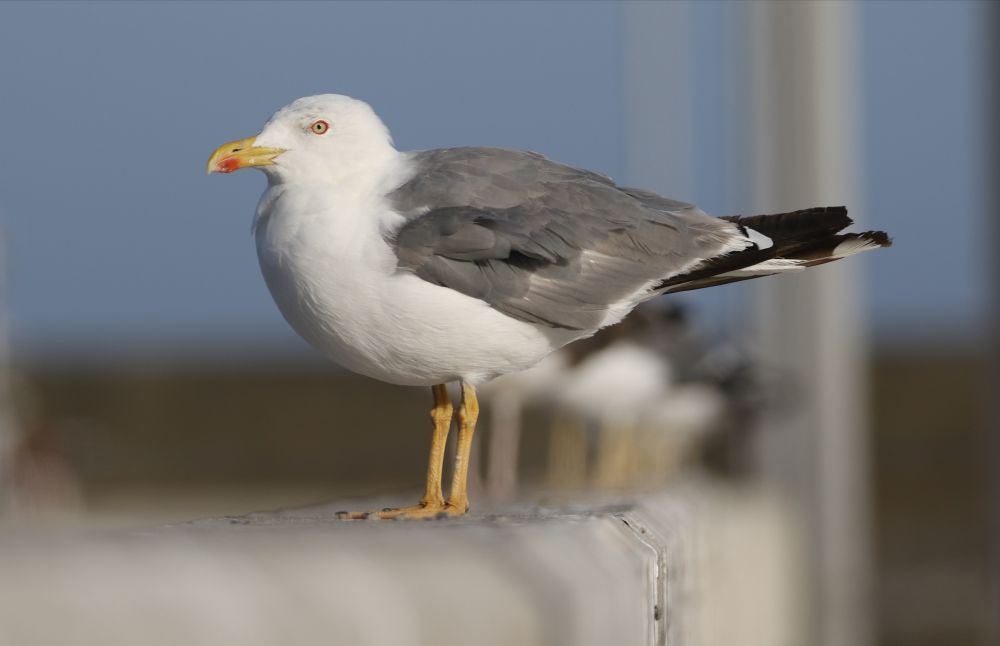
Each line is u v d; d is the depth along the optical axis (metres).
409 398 48.53
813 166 23.45
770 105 23.66
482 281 6.50
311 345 6.77
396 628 2.54
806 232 7.08
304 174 6.67
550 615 2.75
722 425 22.27
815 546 22.27
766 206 23.69
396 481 39.38
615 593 3.25
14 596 2.29
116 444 53.50
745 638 14.58
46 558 2.43
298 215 6.51
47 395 60.09
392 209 6.55
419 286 6.38
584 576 3.05
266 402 59.56
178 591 2.37
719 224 7.21
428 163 6.86
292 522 4.98
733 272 7.07
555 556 3.10
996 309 15.25
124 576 2.38
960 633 20.64
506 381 15.38
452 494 6.60
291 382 60.72
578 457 19.08
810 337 22.77
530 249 6.61
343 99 6.87
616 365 16.53
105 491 34.81
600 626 3.03
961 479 46.12
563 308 6.67
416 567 2.71
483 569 2.77
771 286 23.06
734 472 24.66
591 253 6.80
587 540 3.66
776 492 20.78
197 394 59.91
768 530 17.92
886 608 23.00
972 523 34.84
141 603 2.32
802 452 22.53
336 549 2.69
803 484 22.42
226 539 2.77
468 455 6.71
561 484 15.57
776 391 22.28
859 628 21.69
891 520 36.44
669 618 5.07
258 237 6.69
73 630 2.29
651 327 17.45
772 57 23.67
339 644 2.44
